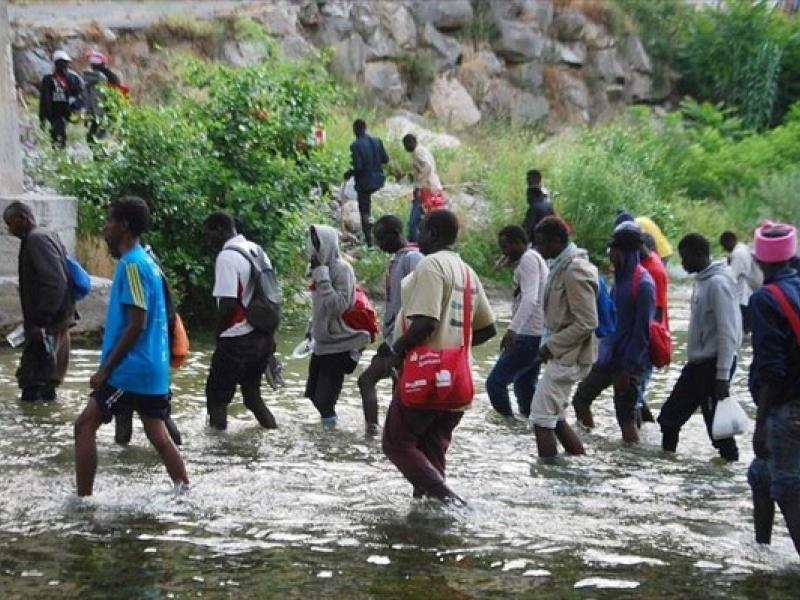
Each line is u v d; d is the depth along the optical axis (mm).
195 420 24453
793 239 15273
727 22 88188
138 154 38844
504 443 23281
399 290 24078
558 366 21469
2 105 38094
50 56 61469
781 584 15023
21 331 29328
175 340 20750
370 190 50719
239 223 39406
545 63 82875
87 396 26656
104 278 37906
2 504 17781
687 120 84812
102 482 19172
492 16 81625
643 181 61406
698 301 22188
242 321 23359
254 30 57594
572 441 22250
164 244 38562
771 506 16453
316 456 21688
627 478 20594
